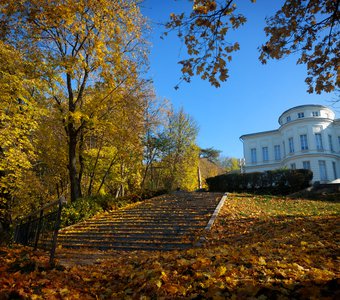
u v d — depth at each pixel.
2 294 3.38
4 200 14.50
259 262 4.21
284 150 37.28
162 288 3.59
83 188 25.28
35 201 20.06
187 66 4.96
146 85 19.38
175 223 11.53
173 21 4.64
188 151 32.69
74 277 4.63
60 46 15.77
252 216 11.55
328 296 2.77
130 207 16.31
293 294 2.95
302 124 34.97
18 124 12.67
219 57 4.88
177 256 5.55
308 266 4.05
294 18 5.14
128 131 18.09
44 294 3.61
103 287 4.14
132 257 6.88
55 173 20.98
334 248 5.17
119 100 16.92
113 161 21.73
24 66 13.20
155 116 27.25
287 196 17.88
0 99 12.00
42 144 16.86
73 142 16.53
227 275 3.73
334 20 5.06
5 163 12.48
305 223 9.09
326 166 33.53
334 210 12.85
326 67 5.67
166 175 32.38
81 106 16.72
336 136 35.62
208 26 4.64
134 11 15.62
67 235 11.73
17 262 5.21
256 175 20.94
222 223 10.81
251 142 41.88
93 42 15.14
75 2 13.06
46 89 14.53
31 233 7.16
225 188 21.58
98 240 10.55
